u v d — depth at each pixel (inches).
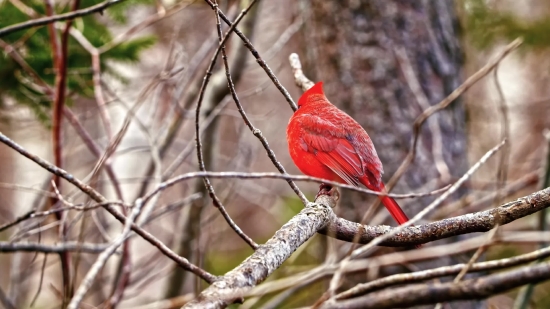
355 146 297.1
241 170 507.5
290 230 185.6
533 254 191.9
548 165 354.9
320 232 207.5
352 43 404.8
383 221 378.9
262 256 166.9
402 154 390.9
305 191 571.8
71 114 376.2
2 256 630.5
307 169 302.7
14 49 356.5
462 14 519.2
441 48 412.8
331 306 174.7
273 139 756.0
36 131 536.1
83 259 465.4
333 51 407.8
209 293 141.9
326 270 279.6
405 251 377.7
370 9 404.8
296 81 324.5
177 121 435.2
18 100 397.1
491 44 555.8
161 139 436.1
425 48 406.0
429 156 391.5
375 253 383.6
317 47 416.5
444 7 419.8
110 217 480.7
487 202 418.0
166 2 459.8
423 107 386.0
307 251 479.8
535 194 197.8
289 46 669.3
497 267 194.1
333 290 178.4
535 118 658.2
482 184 490.6
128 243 332.5
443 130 402.6
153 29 569.9
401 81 398.6
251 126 210.1
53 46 354.0
